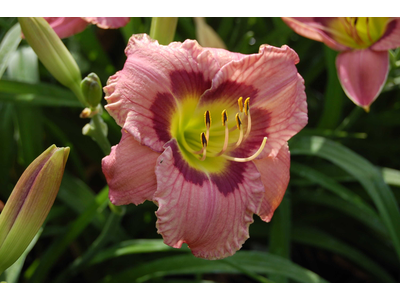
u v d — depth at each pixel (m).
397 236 0.45
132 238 0.56
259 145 0.39
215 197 0.36
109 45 0.67
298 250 0.62
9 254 0.35
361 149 0.63
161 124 0.36
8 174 0.53
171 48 0.36
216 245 0.36
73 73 0.41
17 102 0.49
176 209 0.34
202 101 0.38
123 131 0.35
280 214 0.51
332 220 0.60
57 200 0.55
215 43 0.53
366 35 0.48
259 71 0.37
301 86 0.38
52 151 0.35
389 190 0.47
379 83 0.46
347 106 0.64
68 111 0.58
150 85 0.35
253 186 0.38
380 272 0.53
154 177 0.35
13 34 0.48
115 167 0.34
